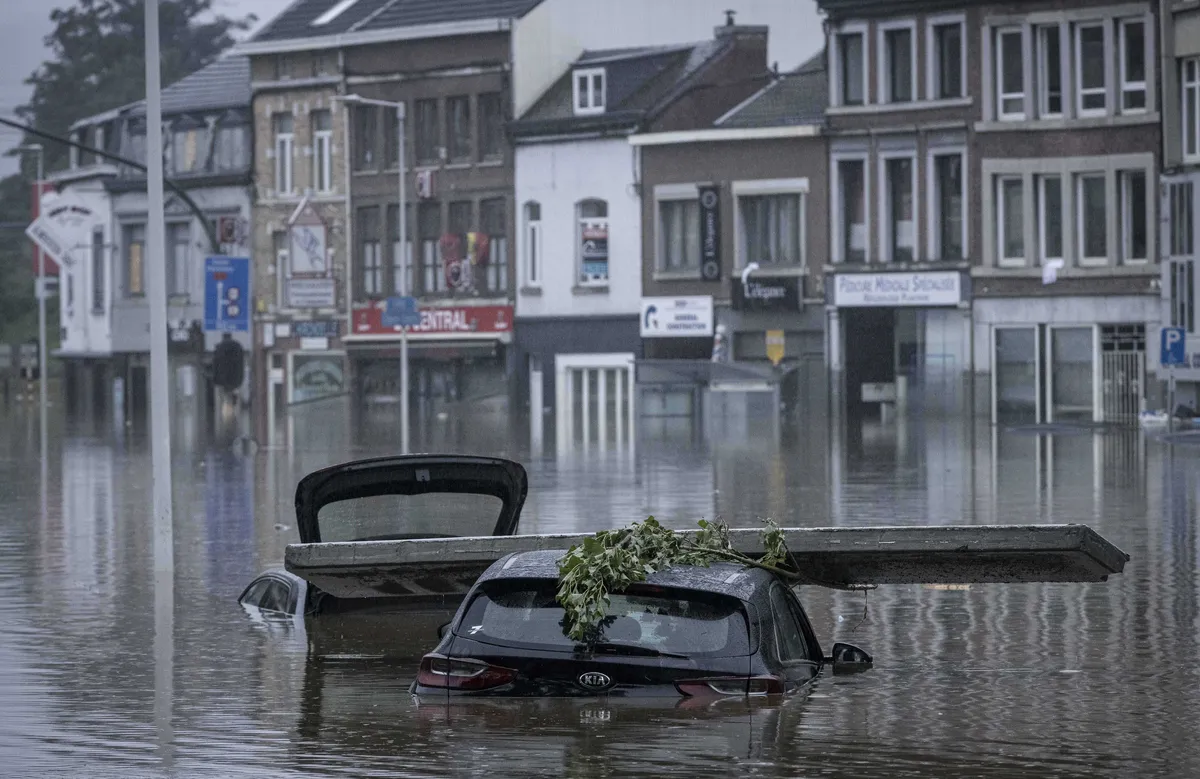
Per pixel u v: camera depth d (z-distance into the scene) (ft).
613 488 145.18
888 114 265.95
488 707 41.50
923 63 263.90
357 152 314.55
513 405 298.35
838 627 65.82
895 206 267.80
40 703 50.08
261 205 325.21
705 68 291.79
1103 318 253.85
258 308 325.21
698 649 41.01
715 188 278.46
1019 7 257.34
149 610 73.51
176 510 130.82
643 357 286.05
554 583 42.22
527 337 297.12
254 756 41.01
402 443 232.12
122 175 350.43
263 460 200.03
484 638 41.91
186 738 44.09
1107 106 253.65
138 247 347.77
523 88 300.40
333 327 316.60
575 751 38.04
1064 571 53.72
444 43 304.91
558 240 293.84
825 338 270.87
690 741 38.93
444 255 303.27
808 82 286.87
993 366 261.24
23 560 95.76
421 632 62.59
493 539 55.72
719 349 277.03
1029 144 258.16
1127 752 40.65
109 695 51.34
